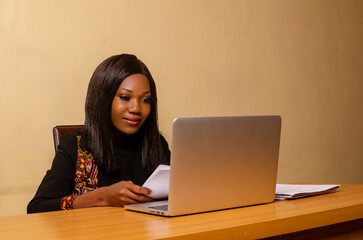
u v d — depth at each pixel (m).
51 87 2.40
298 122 3.68
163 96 2.84
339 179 4.02
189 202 1.09
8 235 0.90
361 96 4.21
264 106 3.43
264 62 3.44
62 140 1.75
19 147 2.31
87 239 0.84
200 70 3.03
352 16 4.18
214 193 1.14
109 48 2.61
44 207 1.41
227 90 3.19
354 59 4.18
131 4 2.70
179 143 1.05
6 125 2.27
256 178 1.23
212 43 3.11
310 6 3.81
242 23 3.30
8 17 2.28
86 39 2.52
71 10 2.47
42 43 2.38
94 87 1.78
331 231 1.20
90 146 1.72
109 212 1.19
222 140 1.14
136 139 1.87
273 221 0.99
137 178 1.83
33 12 2.35
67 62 2.46
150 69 2.78
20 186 2.30
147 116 1.85
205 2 3.08
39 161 2.36
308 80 3.77
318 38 3.87
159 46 2.82
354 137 4.16
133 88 1.76
